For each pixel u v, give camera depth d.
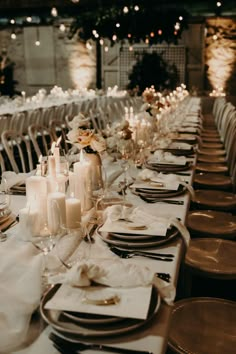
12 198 2.29
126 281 1.24
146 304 1.16
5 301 1.23
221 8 11.87
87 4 12.38
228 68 12.24
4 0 13.05
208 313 1.78
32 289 1.26
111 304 1.15
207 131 6.79
